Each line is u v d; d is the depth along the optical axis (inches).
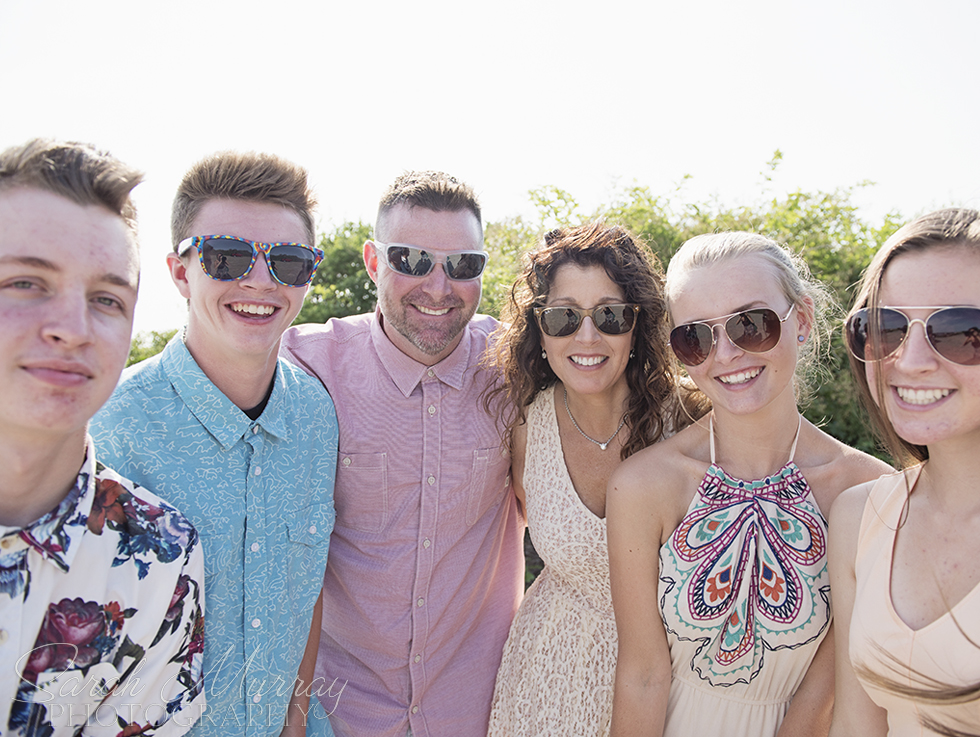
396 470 113.2
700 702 92.7
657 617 93.4
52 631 66.8
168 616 75.5
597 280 103.6
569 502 110.0
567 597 110.8
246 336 89.6
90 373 62.8
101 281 63.4
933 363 65.9
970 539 68.7
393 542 113.1
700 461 93.8
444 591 115.0
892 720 73.6
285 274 91.4
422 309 112.0
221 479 89.7
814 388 200.4
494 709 116.8
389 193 115.3
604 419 113.4
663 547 92.4
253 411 95.2
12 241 59.4
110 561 71.0
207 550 87.2
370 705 113.3
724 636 89.5
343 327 123.3
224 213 89.0
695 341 88.4
